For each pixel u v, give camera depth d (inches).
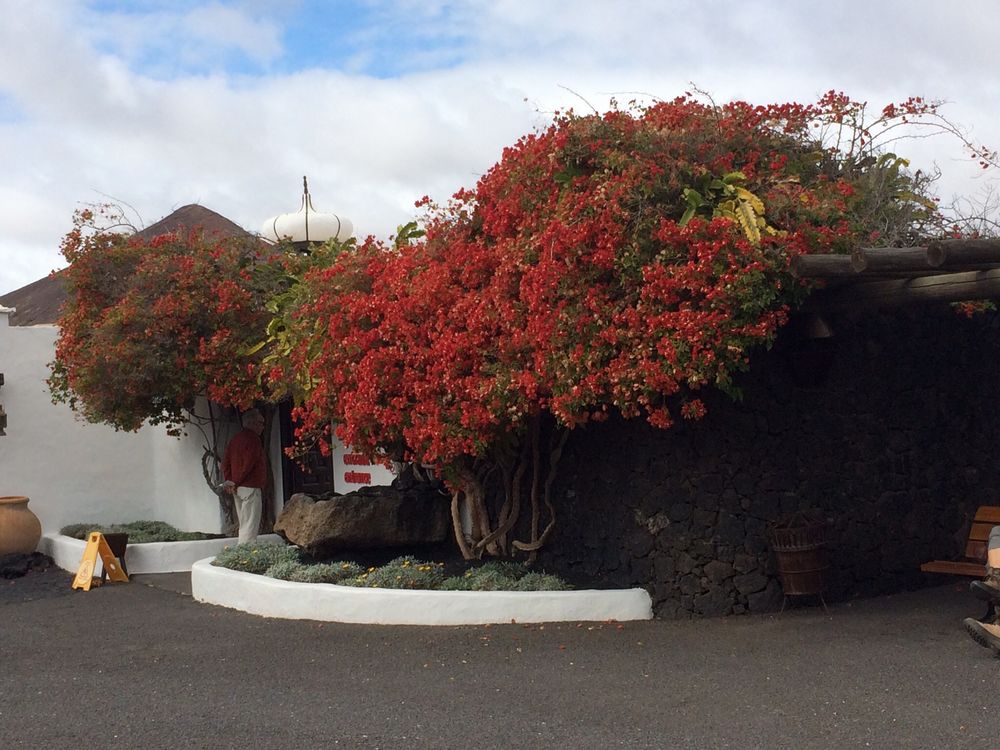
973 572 350.9
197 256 548.1
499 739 233.1
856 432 372.8
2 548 587.8
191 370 527.2
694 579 351.9
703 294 299.3
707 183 321.1
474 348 344.8
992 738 215.2
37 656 354.9
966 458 399.5
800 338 345.1
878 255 273.1
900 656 282.2
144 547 557.0
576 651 310.3
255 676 304.0
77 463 660.1
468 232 376.8
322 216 599.5
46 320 798.5
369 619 369.1
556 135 331.9
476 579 382.3
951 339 399.5
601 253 305.1
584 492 392.8
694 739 225.3
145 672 318.7
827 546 359.3
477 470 437.4
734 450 349.7
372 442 385.1
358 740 237.6
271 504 597.0
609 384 311.1
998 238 274.7
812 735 223.0
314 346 414.3
